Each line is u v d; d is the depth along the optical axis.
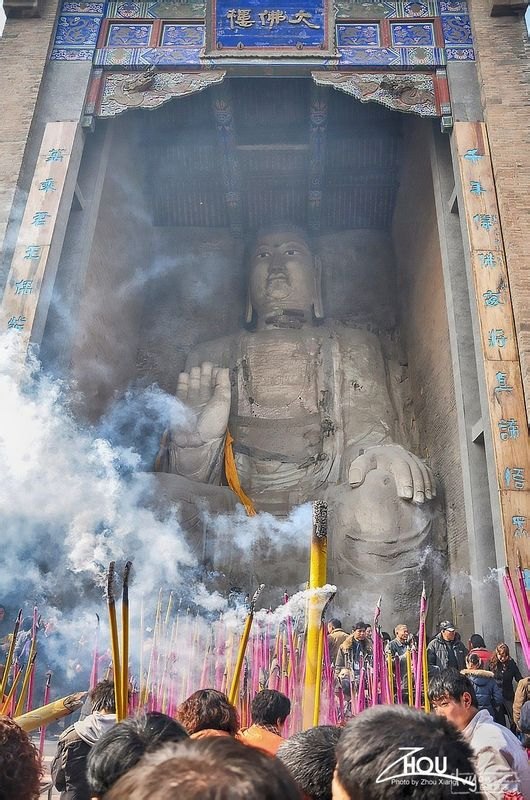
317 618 2.96
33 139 13.88
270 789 1.18
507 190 12.77
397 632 9.05
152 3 15.34
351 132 18.70
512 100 13.70
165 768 1.21
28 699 6.38
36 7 14.91
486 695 7.48
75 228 14.05
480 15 14.74
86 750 4.20
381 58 14.64
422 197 16.78
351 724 1.99
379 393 16.67
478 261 12.34
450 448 14.01
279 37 14.70
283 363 16.98
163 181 19.67
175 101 18.16
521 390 11.34
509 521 10.54
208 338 19.39
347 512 13.38
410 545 13.12
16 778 2.26
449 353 14.30
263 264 18.95
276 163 18.98
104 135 15.06
